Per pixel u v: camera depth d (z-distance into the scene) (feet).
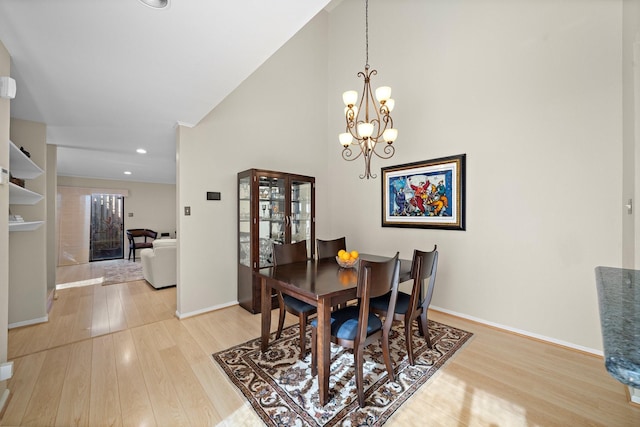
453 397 5.51
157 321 9.47
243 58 5.59
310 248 12.35
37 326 9.04
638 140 5.42
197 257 10.12
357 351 5.25
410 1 10.99
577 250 7.27
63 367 6.59
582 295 7.22
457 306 9.66
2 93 4.99
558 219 7.55
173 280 14.03
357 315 6.15
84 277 16.47
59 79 6.35
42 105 7.88
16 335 8.34
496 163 8.64
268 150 12.16
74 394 5.61
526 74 8.05
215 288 10.62
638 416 4.98
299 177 11.88
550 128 7.64
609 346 1.64
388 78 11.82
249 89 11.55
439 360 6.86
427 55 10.41
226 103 10.87
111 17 4.34
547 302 7.77
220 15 4.35
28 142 9.20
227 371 6.42
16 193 7.82
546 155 7.72
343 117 13.94
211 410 5.18
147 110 8.30
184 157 9.77
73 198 21.79
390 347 7.57
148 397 5.53
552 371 6.38
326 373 5.31
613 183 6.73
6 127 5.37
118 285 14.46
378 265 5.28
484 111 8.91
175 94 7.18
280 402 5.38
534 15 7.90
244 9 4.23
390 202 11.66
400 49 11.36
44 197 9.45
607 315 2.15
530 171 8.00
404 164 11.14
